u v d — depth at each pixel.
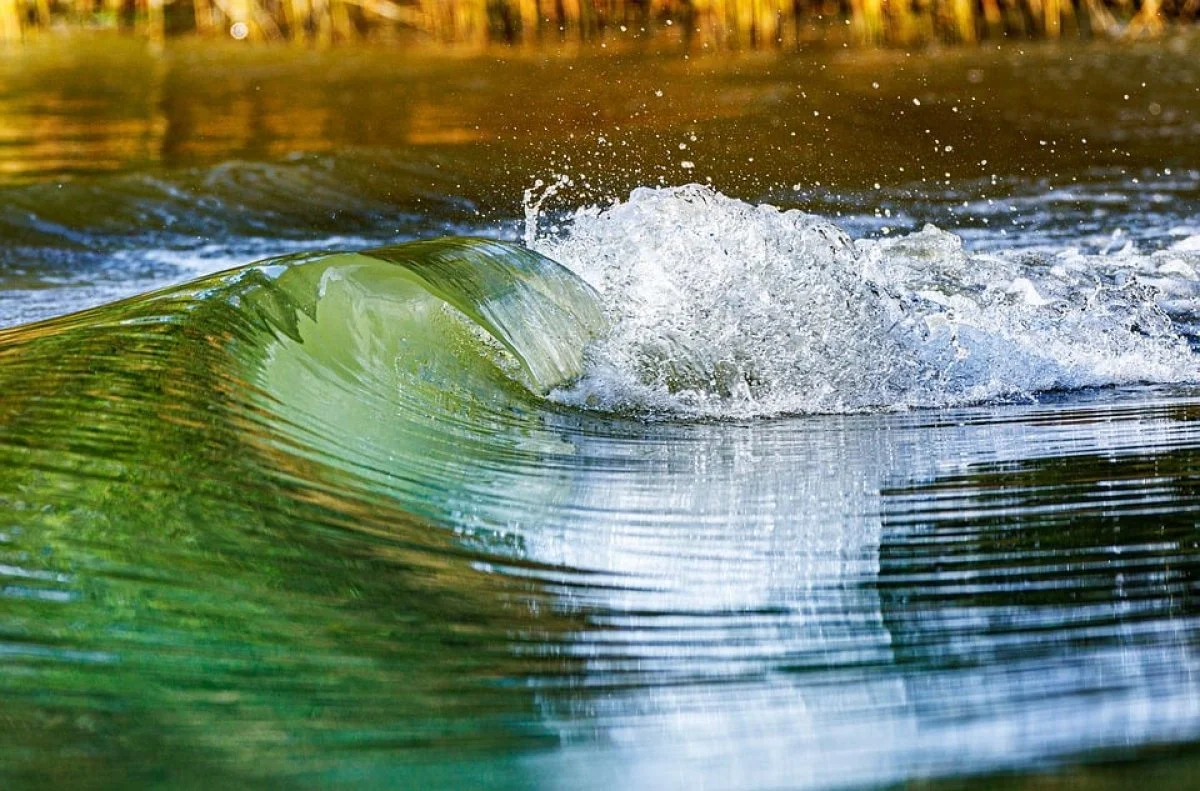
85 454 9.18
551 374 13.26
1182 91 37.34
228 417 10.07
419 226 25.83
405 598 8.16
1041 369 14.69
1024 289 17.70
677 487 10.64
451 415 11.80
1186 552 9.07
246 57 45.62
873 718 6.81
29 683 6.75
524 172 29.22
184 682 6.95
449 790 6.12
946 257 19.33
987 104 35.88
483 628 7.85
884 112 34.88
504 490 10.35
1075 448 11.80
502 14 48.78
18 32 49.81
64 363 10.55
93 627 7.32
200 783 6.07
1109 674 7.23
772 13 45.72
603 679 7.25
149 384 10.21
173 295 11.76
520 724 6.78
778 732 6.68
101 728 6.46
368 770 6.27
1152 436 12.16
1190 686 7.06
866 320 14.66
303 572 8.31
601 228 15.46
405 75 41.25
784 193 27.45
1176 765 6.28
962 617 8.05
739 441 12.20
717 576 8.73
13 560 7.84
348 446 10.43
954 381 14.25
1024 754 6.41
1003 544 9.30
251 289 11.77
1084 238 23.28
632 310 14.51
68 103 37.31
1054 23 47.38
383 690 7.05
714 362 13.92
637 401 13.24
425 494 10.02
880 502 10.27
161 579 7.91
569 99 36.78
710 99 36.41
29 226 24.52
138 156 30.16
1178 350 15.66
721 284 14.62
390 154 29.97
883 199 26.89
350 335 11.95
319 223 25.89
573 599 8.32
